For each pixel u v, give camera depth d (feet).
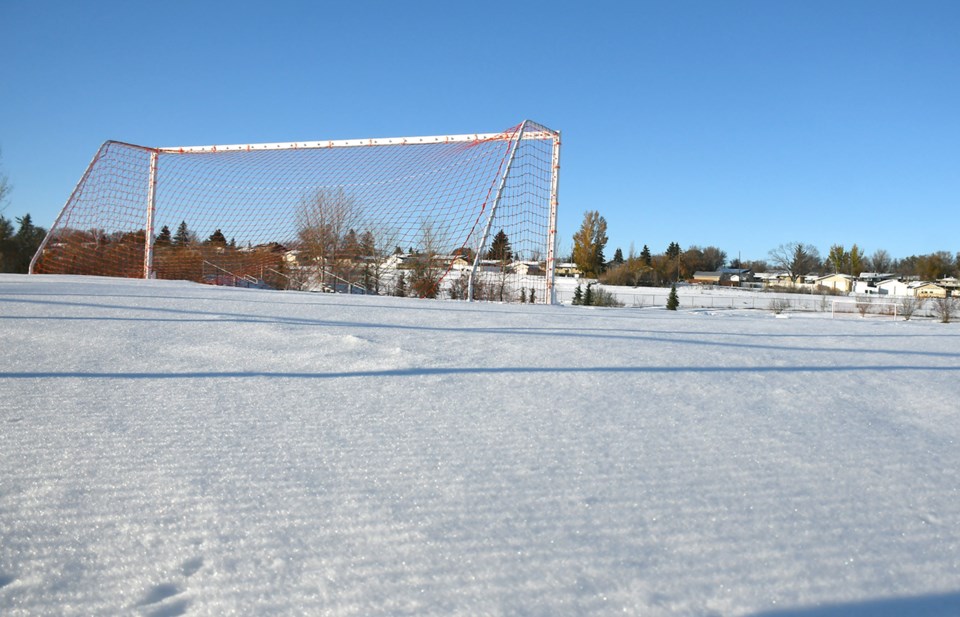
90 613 3.64
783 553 4.15
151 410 7.34
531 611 3.51
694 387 8.97
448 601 3.61
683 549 4.18
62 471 5.51
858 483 5.43
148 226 48.42
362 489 5.14
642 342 13.12
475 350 11.34
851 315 90.79
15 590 3.84
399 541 4.28
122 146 47.60
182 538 4.38
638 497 5.02
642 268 206.08
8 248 82.58
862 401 8.51
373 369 9.59
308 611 3.57
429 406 7.66
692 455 6.05
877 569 3.96
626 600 3.59
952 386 9.69
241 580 3.87
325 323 14.55
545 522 4.56
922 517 4.75
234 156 47.03
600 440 6.46
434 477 5.40
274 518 4.64
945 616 3.47
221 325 13.58
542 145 36.45
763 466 5.79
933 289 183.73
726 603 3.58
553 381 9.08
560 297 109.70
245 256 48.83
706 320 20.97
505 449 6.13
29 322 13.52
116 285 27.07
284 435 6.49
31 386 8.38
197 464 5.67
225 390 8.30
